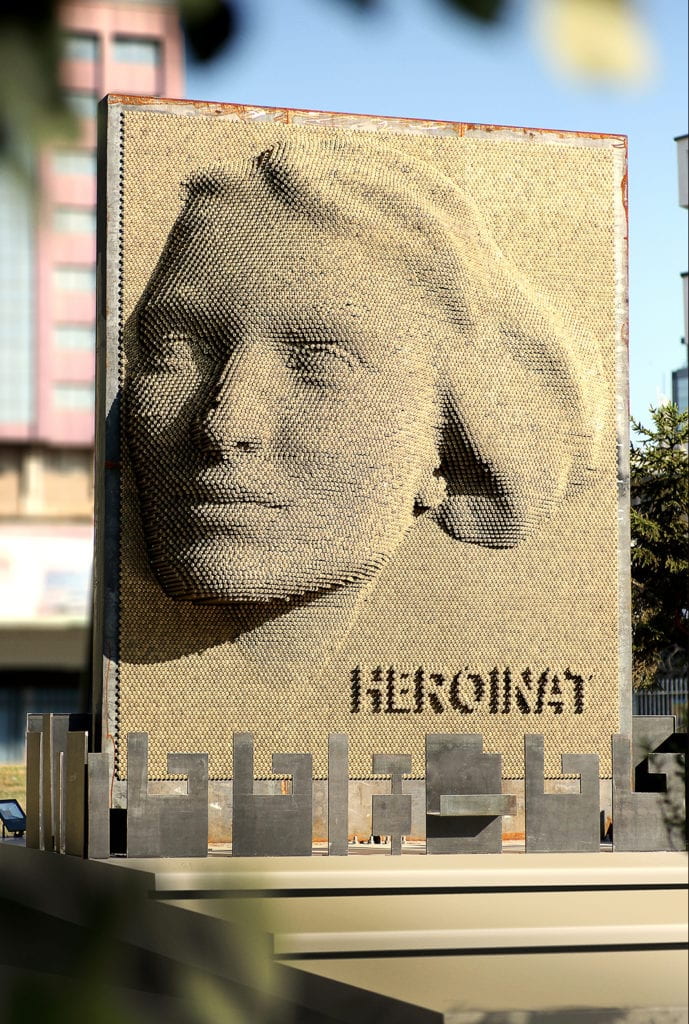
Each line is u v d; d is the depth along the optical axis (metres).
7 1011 1.21
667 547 25.84
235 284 14.06
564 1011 8.49
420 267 14.46
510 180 15.36
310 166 14.38
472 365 14.62
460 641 14.77
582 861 12.08
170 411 14.02
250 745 12.76
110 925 1.39
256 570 13.77
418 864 11.79
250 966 1.57
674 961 10.12
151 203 14.52
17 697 28.84
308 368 13.98
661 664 26.77
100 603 14.18
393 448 14.14
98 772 12.69
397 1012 8.77
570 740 14.99
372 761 13.94
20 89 1.10
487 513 14.76
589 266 15.50
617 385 15.48
